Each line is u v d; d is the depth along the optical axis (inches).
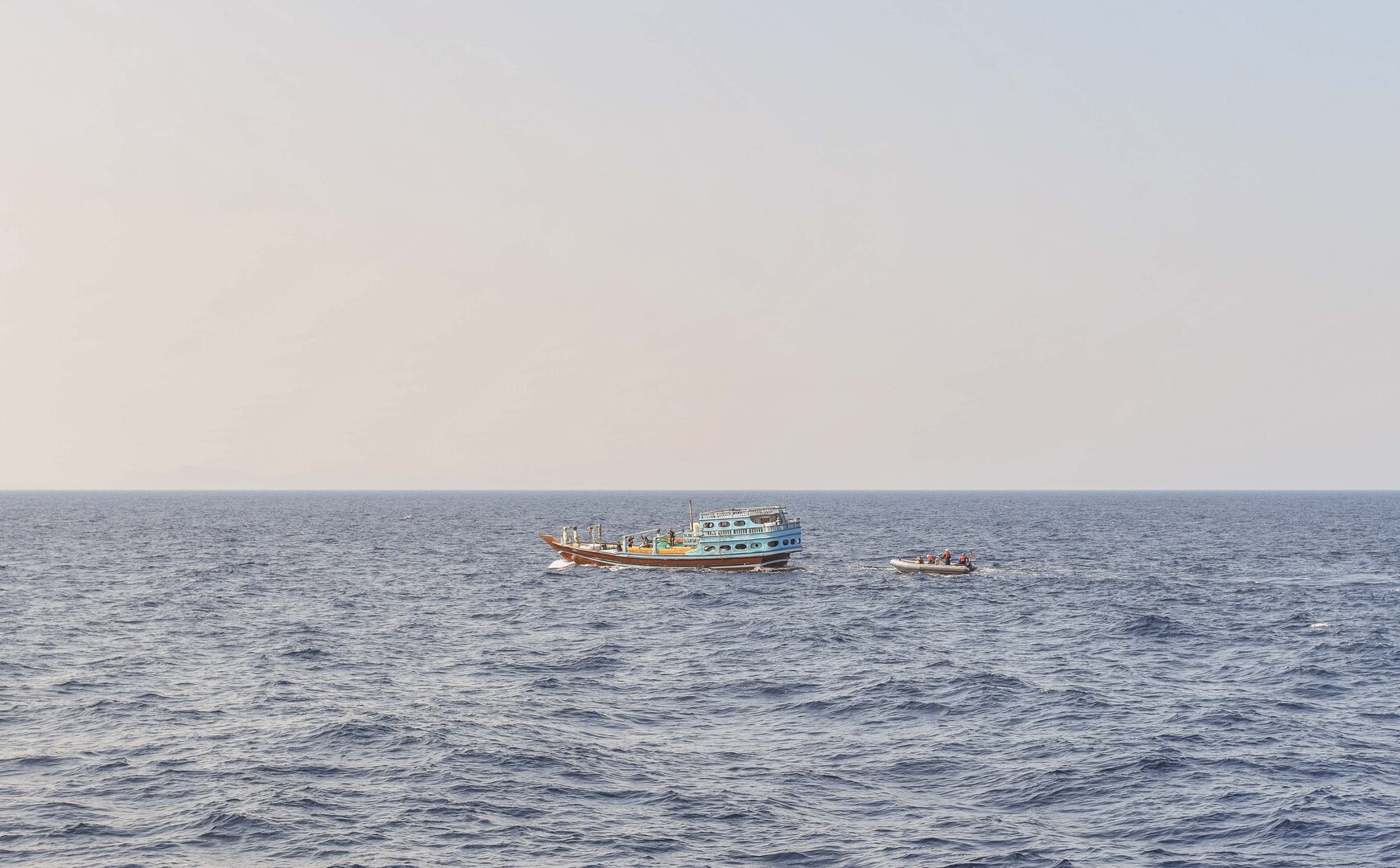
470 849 1169.4
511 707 1807.3
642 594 3506.4
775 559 4099.4
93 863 1123.9
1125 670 2167.8
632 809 1294.3
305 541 6496.1
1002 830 1231.5
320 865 1125.7
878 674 2090.3
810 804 1317.7
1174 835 1216.8
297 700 1857.8
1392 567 4677.7
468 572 4345.5
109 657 2266.2
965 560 4200.3
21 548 5551.2
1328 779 1411.2
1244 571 4441.4
